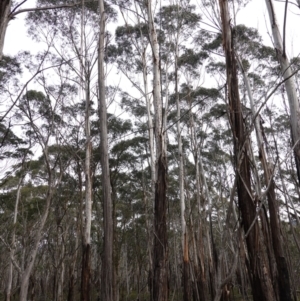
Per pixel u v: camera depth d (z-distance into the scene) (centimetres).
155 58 951
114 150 1944
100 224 2236
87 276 1269
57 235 1741
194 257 1638
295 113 585
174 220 2348
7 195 1958
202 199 1828
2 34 345
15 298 2262
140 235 2534
